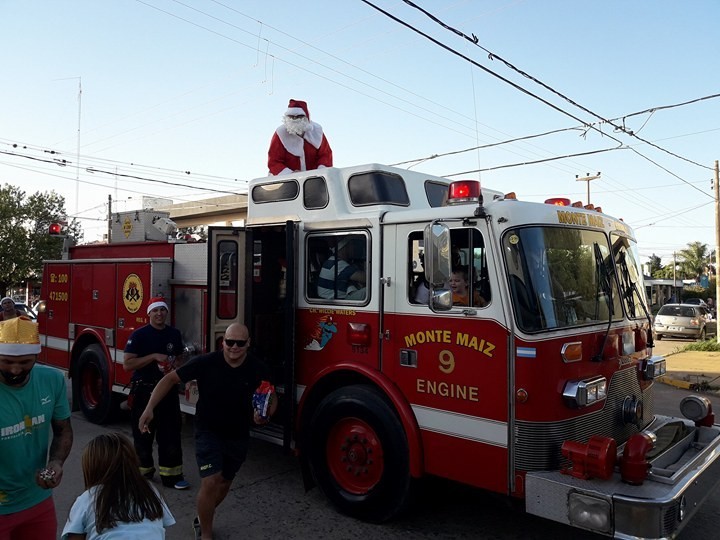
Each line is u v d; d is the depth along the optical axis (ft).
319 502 16.47
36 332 8.95
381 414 14.67
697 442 14.78
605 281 14.80
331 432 15.93
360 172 16.24
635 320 15.79
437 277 12.78
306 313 16.94
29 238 112.37
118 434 8.21
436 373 13.88
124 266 22.59
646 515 10.71
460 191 13.76
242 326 13.44
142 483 7.98
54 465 9.16
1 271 110.93
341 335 15.98
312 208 17.11
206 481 13.16
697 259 202.39
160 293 21.17
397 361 14.70
